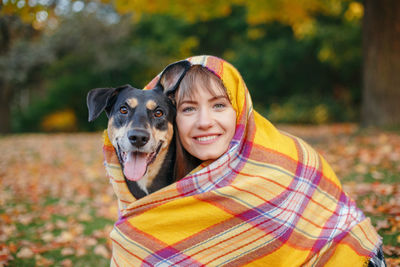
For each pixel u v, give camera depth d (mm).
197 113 2160
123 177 2334
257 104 22562
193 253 1979
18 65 16703
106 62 18844
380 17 7883
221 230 1971
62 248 3568
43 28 17578
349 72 19328
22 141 11078
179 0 9367
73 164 7727
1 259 3252
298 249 2002
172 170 2529
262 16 10789
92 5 19328
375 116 8109
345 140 7332
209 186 2031
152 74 20953
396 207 3564
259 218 1963
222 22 23953
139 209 2070
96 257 3377
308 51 19547
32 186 5957
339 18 17812
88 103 2463
